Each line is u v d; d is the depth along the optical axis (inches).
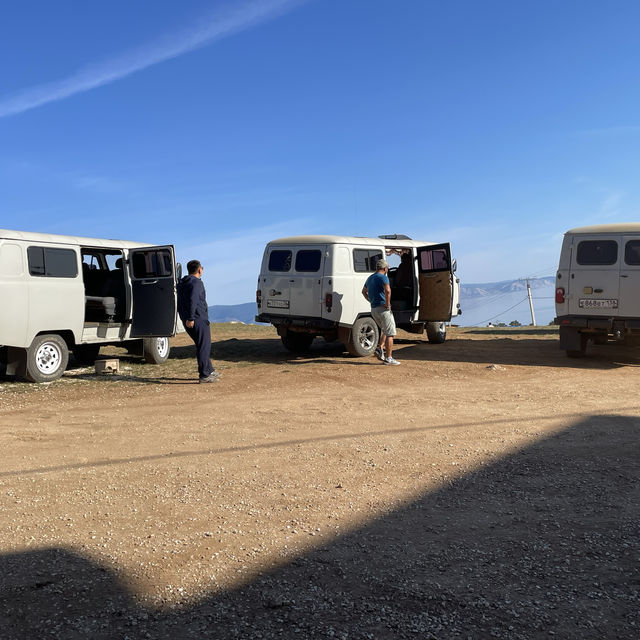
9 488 160.4
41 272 368.2
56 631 90.9
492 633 88.9
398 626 91.1
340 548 119.6
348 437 210.8
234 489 157.2
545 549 116.8
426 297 510.0
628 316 387.5
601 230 398.0
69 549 120.6
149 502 148.3
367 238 473.4
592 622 91.2
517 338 601.3
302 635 89.1
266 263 468.1
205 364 354.9
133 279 427.8
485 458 180.2
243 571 110.2
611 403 261.6
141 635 89.7
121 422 246.2
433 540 122.4
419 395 296.5
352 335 445.7
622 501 141.3
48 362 372.2
